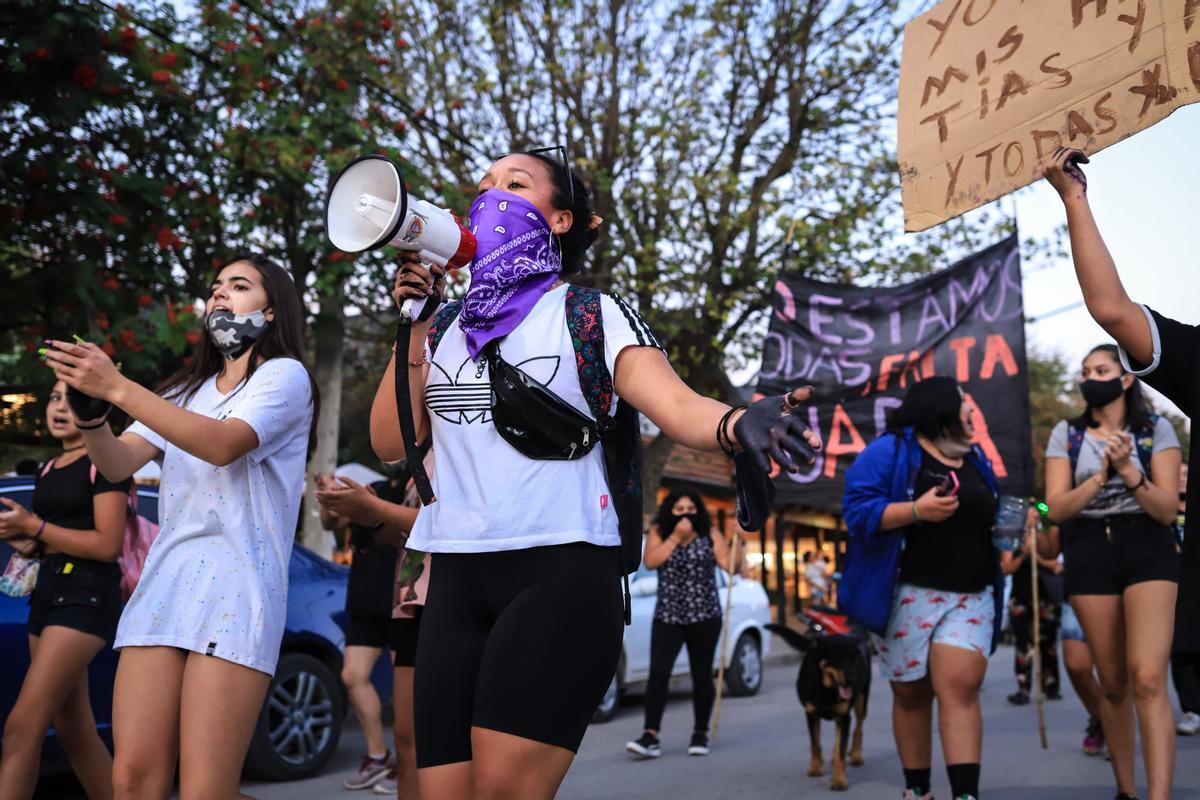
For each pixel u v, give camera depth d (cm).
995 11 252
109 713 512
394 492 545
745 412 158
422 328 221
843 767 564
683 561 699
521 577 197
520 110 1452
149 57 948
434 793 200
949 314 725
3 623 482
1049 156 237
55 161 851
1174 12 218
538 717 187
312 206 1072
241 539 263
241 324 289
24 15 785
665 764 650
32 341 905
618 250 1441
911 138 265
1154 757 390
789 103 1545
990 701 931
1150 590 419
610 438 208
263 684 261
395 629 352
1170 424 443
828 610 592
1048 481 456
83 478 365
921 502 405
